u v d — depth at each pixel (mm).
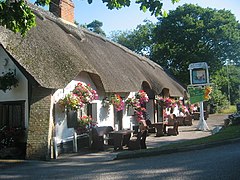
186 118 22766
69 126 12547
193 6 35750
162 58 36500
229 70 57719
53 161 10211
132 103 17188
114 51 18828
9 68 11844
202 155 9227
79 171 8320
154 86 19297
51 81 10578
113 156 10953
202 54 34281
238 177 6301
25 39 11156
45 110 10727
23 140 11445
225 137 11797
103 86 13539
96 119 14391
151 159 9453
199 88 18594
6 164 9648
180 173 7062
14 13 5836
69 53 12547
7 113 11938
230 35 34031
